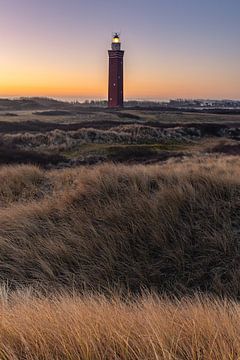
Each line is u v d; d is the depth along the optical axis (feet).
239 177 25.00
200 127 173.27
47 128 170.40
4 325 8.48
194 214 20.80
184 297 14.40
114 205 22.98
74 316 9.03
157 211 21.18
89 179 28.86
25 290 15.48
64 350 7.46
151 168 33.12
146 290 15.31
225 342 7.53
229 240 18.29
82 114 278.67
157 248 18.88
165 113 310.24
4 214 24.71
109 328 8.20
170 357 6.93
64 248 18.94
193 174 26.73
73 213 23.11
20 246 20.10
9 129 163.63
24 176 37.86
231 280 16.17
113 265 17.76
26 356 7.37
